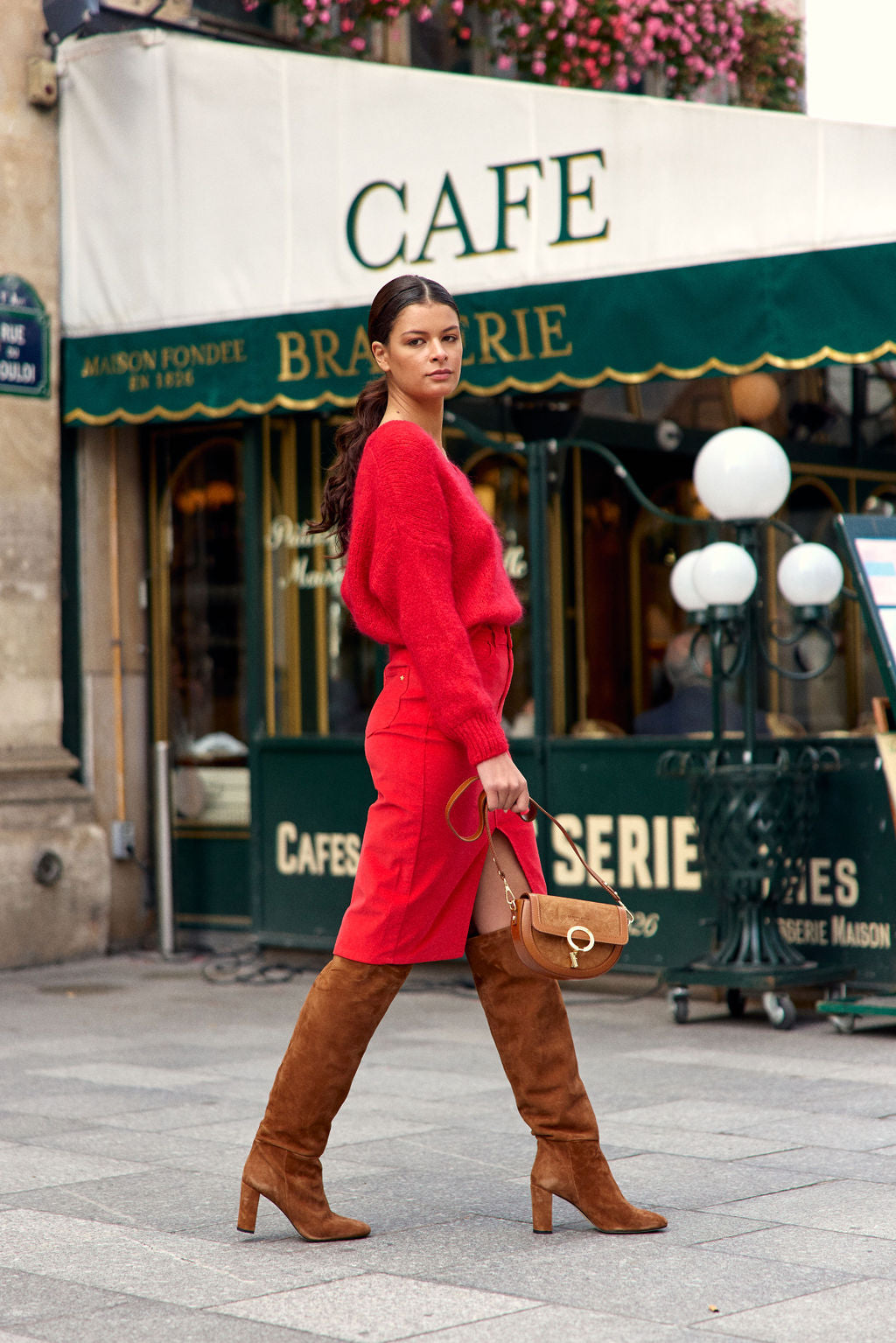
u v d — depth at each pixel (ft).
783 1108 17.79
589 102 25.45
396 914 12.30
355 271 28.04
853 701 32.83
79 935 31.42
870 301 23.18
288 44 32.40
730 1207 13.64
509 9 30.50
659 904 25.68
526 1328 10.52
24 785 30.91
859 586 22.06
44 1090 19.26
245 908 32.01
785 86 31.27
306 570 30.89
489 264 26.55
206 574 32.53
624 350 25.27
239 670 32.07
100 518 32.45
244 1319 10.80
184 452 32.81
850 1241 12.57
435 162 27.09
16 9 30.91
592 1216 12.82
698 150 24.50
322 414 31.04
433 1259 12.17
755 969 23.11
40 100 30.96
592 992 26.96
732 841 23.25
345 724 30.32
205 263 29.68
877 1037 22.63
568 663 30.12
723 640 24.06
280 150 28.73
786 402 33.19
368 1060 21.12
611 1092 18.72
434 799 12.27
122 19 30.86
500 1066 20.63
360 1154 15.70
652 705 30.12
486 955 12.75
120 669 32.58
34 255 31.12
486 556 12.50
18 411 30.96
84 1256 12.39
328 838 29.17
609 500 30.91
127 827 32.42
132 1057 21.58
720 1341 10.23
